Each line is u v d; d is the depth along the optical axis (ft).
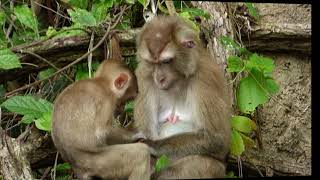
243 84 34.40
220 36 36.88
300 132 40.81
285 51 41.50
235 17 39.68
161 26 31.24
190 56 31.22
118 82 31.37
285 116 40.93
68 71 37.06
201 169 30.91
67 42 35.60
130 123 35.12
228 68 34.24
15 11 36.50
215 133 31.42
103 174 30.14
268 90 34.55
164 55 30.71
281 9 41.63
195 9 37.04
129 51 36.76
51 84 36.99
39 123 32.55
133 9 38.22
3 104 33.37
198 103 31.50
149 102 32.53
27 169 31.68
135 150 30.07
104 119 30.50
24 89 36.22
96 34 36.06
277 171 39.58
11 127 35.22
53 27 39.24
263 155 39.29
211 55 35.94
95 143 30.19
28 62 35.78
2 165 31.14
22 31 38.14
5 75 36.27
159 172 30.91
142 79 32.22
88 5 38.34
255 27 40.27
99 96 30.63
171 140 31.40
